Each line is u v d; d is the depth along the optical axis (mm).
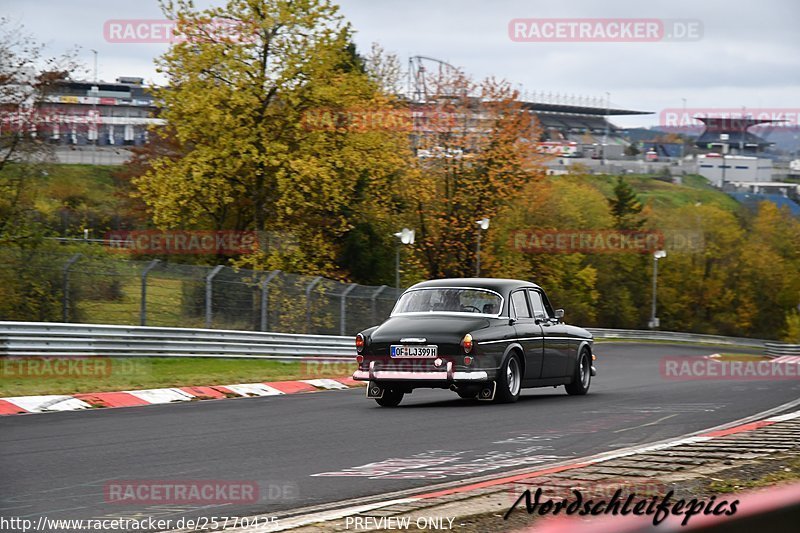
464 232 132750
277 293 63781
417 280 128375
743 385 49500
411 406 35250
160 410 33344
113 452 22328
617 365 89250
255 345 58750
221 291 59375
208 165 94562
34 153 82562
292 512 15273
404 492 17125
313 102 99500
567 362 39875
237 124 95688
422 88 135875
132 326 51625
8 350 45469
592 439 25219
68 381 40688
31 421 29172
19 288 50750
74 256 52906
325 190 98750
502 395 35625
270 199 103000
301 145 99562
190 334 54469
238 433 26281
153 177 97500
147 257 97125
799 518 6059
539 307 39188
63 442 24125
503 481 17953
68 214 133750
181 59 95812
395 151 116500
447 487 17656
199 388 41000
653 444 23922
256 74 95500
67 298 52156
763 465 19984
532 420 29750
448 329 34688
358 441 24594
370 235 126688
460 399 38594
